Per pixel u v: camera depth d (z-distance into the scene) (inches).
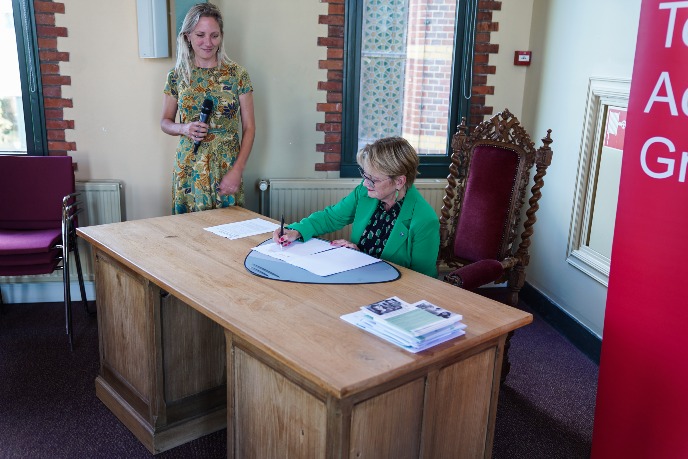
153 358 102.3
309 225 110.2
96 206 158.9
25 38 149.9
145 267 95.9
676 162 81.7
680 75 80.2
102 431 111.4
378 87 168.6
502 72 171.5
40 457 103.8
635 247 88.0
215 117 136.7
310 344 71.9
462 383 80.7
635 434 90.9
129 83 155.9
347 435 68.6
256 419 82.6
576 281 150.0
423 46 167.5
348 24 161.5
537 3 165.9
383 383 70.4
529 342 151.3
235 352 83.7
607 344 94.7
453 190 129.8
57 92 153.9
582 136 145.5
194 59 135.4
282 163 167.3
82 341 145.1
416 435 76.9
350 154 170.1
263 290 87.7
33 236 142.3
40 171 149.6
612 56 134.8
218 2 153.5
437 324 72.9
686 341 82.4
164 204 164.6
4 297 164.4
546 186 163.2
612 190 137.2
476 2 164.7
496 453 108.0
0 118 156.6
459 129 129.1
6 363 134.1
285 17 158.4
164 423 105.9
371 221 107.0
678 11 79.7
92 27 151.3
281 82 161.9
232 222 122.5
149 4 149.5
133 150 160.1
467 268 109.0
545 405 123.9
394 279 92.8
